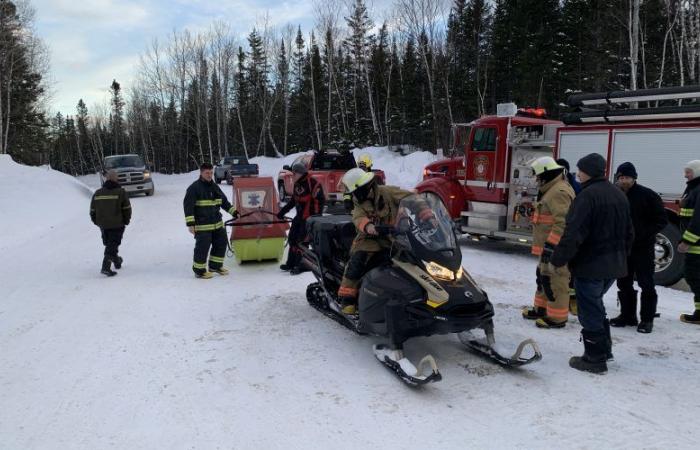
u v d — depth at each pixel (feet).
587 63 97.19
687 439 11.53
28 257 33.81
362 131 138.21
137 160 77.00
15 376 15.53
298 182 27.45
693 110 24.09
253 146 179.32
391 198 17.02
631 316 19.16
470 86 108.37
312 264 21.15
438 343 17.67
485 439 11.68
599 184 14.83
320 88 151.94
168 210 56.80
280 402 13.61
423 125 111.65
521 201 31.81
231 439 11.89
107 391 14.42
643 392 13.84
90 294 24.39
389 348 16.08
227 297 23.62
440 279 14.58
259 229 29.58
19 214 50.62
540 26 104.94
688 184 20.16
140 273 28.58
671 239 24.64
